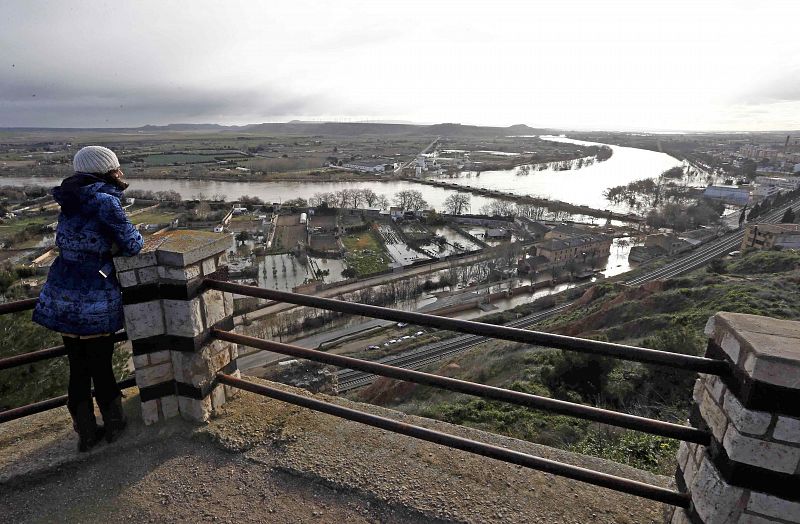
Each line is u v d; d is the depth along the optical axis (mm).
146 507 2656
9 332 6738
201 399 3229
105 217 2607
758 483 1863
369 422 2828
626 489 2320
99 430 3090
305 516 2588
